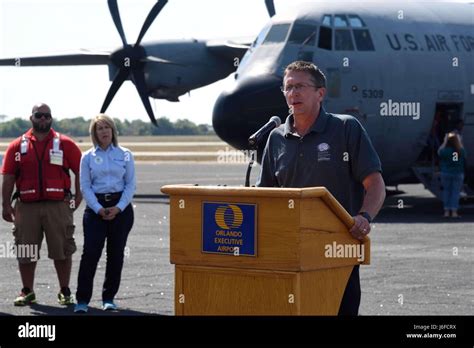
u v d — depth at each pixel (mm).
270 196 5180
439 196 23062
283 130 6203
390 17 22484
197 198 5457
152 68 30625
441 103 22766
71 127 144125
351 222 5410
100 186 10062
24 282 10461
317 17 21844
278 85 21031
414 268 12930
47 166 10492
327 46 21594
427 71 22469
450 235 17141
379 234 17312
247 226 5293
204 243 5453
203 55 31344
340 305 5531
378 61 21812
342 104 21500
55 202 10445
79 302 9875
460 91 23125
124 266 13156
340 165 6031
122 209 10008
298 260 5148
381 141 22141
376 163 6016
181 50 31125
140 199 26531
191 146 109500
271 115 20891
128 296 10797
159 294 10914
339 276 5500
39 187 10422
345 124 6035
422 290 11102
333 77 21438
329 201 5254
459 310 9734
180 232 5535
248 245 5297
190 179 38594
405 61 22125
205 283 5500
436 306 10000
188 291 5562
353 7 22297
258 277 5301
